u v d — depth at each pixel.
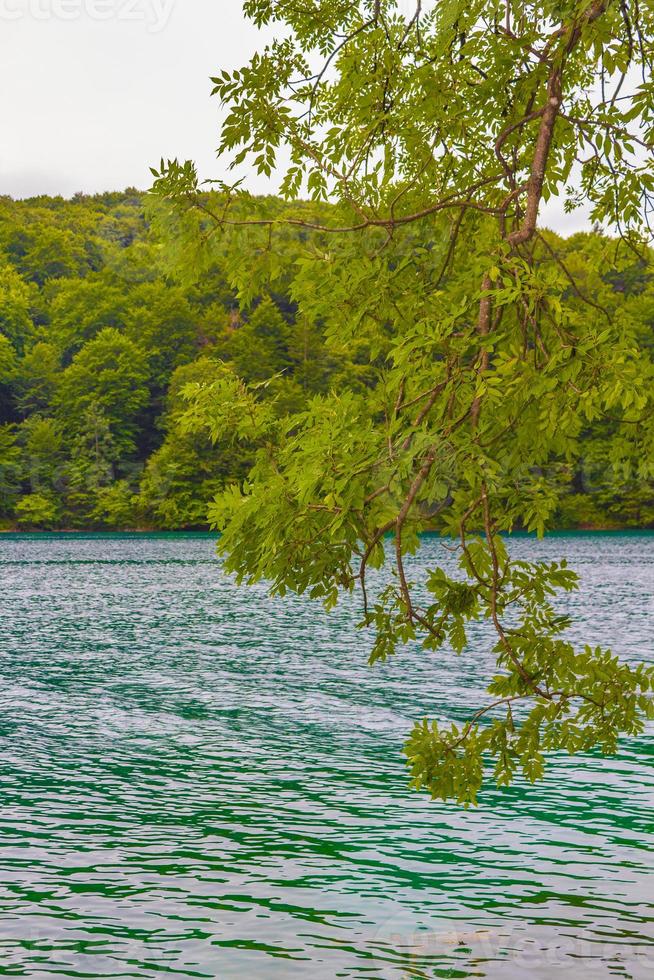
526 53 5.56
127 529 119.94
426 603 36.09
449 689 21.94
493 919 9.45
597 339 4.53
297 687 22.22
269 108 5.68
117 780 14.45
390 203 6.18
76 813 12.80
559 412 4.61
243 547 5.34
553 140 6.27
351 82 5.96
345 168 6.11
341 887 10.27
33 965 8.41
